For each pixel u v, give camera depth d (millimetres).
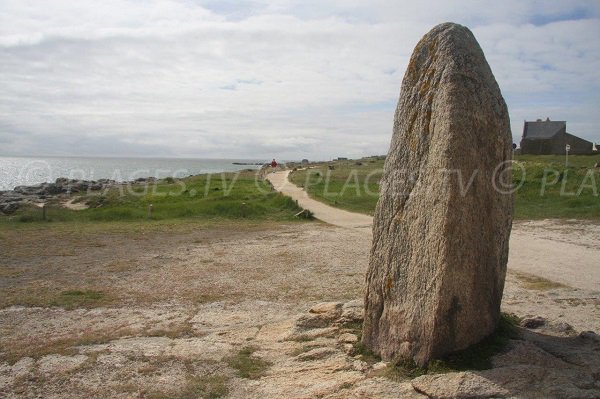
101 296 11547
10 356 7742
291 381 6457
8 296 11508
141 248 17828
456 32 6945
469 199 6254
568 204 26109
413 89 7277
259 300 11180
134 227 23094
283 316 9867
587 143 57125
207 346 7996
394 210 7172
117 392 6449
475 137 6395
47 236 20328
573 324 9141
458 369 5957
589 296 11180
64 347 8117
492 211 6598
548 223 22078
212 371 7012
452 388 5414
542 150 55281
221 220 25750
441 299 6105
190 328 9109
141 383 6672
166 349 7895
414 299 6543
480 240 6402
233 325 9312
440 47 6934
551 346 6543
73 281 12969
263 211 28375
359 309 8609
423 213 6582
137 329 9094
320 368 6785
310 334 8141
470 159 6301
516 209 25938
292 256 16234
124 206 30750
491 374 5598
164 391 6426
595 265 14250
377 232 7406
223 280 13062
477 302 6410
